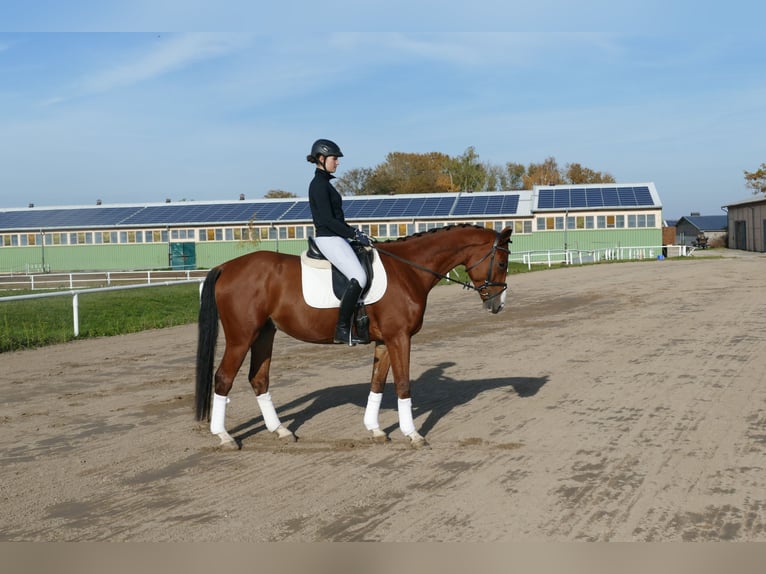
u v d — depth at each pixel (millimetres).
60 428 7695
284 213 54875
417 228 52812
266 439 7109
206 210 57688
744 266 34906
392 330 6703
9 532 4797
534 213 52531
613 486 5430
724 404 8125
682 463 5984
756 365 10430
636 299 21078
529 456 6281
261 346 7137
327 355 12531
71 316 18297
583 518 4809
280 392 9414
